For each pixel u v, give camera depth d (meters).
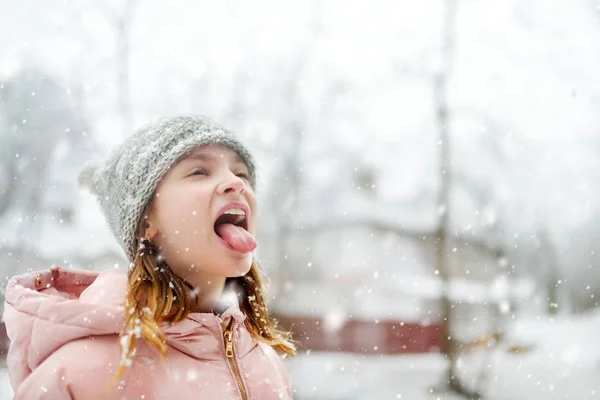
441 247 11.02
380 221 16.66
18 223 9.65
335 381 8.70
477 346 9.48
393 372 9.30
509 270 11.69
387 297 13.27
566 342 9.68
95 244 9.83
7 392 3.92
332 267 15.47
